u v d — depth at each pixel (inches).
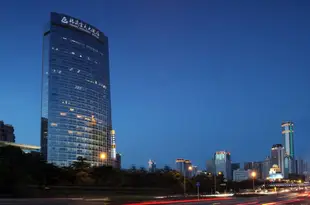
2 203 2113.7
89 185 5088.6
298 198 3939.5
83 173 5487.2
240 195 4913.9
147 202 2709.2
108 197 3752.5
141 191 5428.2
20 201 2272.4
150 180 6279.5
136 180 6107.3
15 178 3713.1
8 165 3846.0
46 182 4739.2
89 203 2327.8
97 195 4274.1
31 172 4515.3
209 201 3115.2
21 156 4719.5
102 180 5610.2
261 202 2947.8
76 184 5049.2
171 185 6461.6
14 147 4916.3
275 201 3132.4
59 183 4972.9
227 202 2940.5
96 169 5880.9
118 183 5620.1
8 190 3412.9
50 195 3565.5
